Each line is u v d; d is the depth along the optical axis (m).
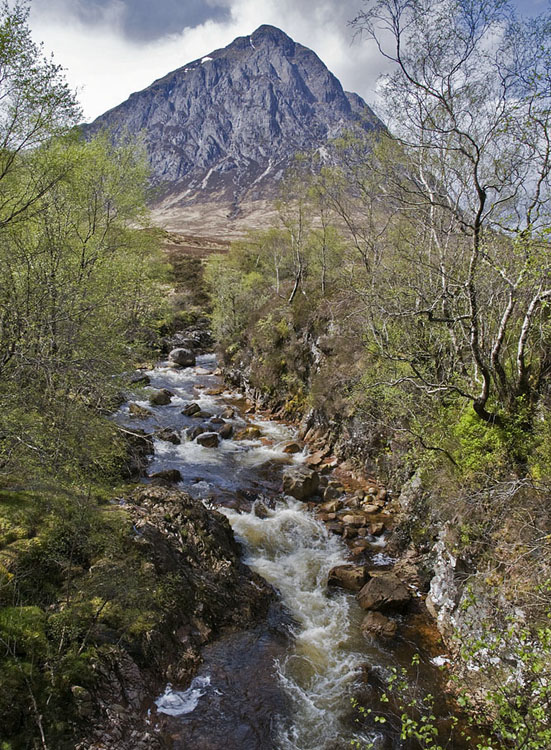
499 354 11.81
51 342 10.19
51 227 12.46
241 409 26.33
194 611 9.80
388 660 9.66
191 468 18.23
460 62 10.14
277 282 34.97
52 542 9.08
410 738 7.95
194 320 49.84
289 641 10.02
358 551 13.49
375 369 17.52
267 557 13.02
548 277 9.88
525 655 6.46
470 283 10.59
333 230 31.66
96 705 7.12
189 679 8.52
